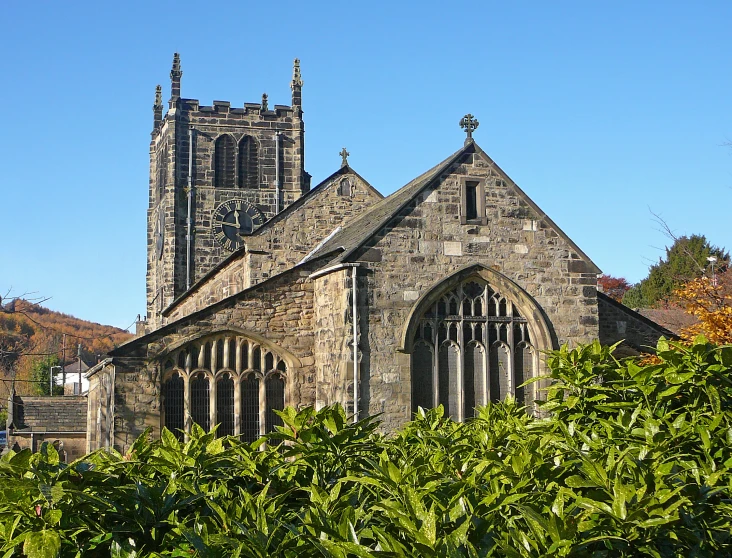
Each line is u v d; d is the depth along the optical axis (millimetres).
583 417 11188
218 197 62594
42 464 8117
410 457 10656
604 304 32719
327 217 41812
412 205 29031
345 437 10039
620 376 11586
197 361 28922
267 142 64062
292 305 30234
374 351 27984
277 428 10555
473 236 29516
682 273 69250
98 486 8133
